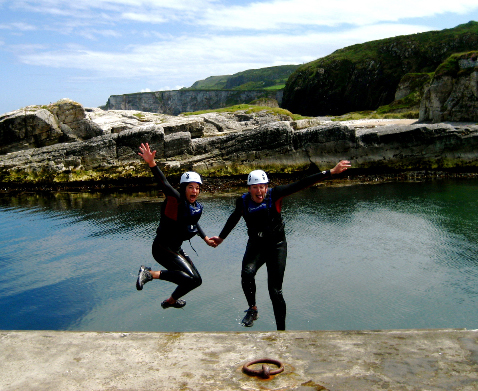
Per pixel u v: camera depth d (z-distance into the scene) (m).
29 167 24.36
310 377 2.80
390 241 11.85
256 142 24.25
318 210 16.23
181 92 185.62
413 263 10.06
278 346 3.29
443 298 8.09
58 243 12.86
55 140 26.88
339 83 90.75
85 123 27.20
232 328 7.06
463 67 28.05
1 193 23.27
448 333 3.36
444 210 15.29
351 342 3.29
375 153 24.12
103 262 10.90
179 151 24.58
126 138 24.55
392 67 84.56
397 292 8.43
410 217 14.47
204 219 15.35
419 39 85.06
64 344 3.43
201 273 9.80
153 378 2.89
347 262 10.27
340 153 24.14
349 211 15.81
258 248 5.44
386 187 20.78
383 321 7.23
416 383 2.67
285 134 24.03
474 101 26.81
